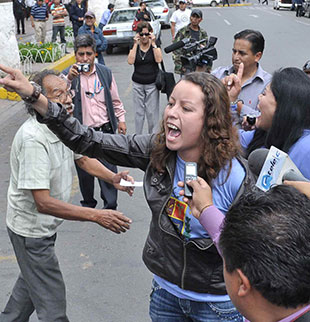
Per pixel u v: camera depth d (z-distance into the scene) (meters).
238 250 1.14
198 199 1.73
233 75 3.27
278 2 39.84
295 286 1.08
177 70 7.81
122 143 2.20
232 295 1.20
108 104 4.89
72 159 2.82
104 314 3.59
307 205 1.18
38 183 2.54
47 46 14.13
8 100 10.46
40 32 16.52
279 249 1.09
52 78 2.69
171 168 2.06
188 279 2.07
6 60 11.12
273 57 15.04
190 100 1.94
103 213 2.62
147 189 2.12
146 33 6.78
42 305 2.74
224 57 14.87
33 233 2.66
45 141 2.57
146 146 2.18
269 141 2.40
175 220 2.05
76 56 4.76
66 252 4.44
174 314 2.22
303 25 25.94
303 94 2.29
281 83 2.33
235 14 34.00
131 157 2.19
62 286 2.79
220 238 1.23
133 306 3.68
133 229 4.86
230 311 2.10
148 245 2.19
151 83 6.96
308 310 1.13
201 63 4.98
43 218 2.65
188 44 4.99
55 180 2.69
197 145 2.00
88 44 4.69
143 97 7.11
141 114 7.20
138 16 15.52
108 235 4.73
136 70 6.97
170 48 5.02
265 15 33.28
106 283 3.96
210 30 23.02
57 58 14.02
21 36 20.11
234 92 3.27
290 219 1.13
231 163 1.98
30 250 2.69
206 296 2.09
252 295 1.14
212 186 2.00
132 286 3.92
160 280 2.19
